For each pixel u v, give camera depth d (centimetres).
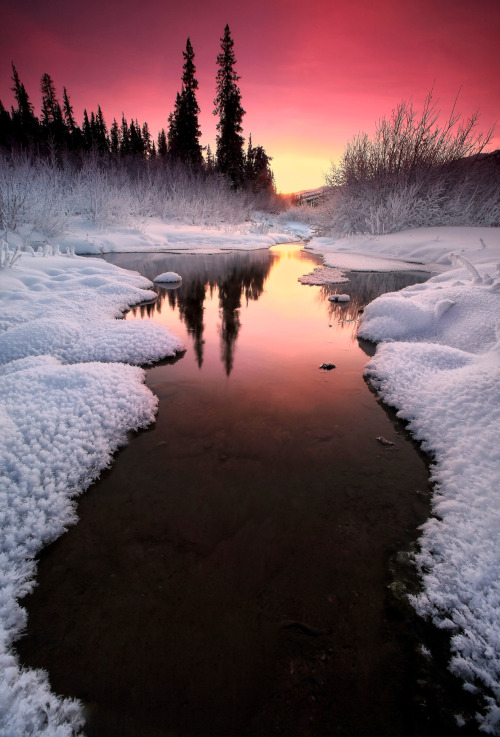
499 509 157
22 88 2856
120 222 1296
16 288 529
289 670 118
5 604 134
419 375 302
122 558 156
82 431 222
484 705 106
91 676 117
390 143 1283
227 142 2412
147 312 534
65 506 178
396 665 118
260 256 1145
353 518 177
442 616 129
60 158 1888
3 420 215
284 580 147
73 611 135
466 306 414
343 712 107
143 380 314
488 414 223
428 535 163
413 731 102
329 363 355
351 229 1390
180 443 234
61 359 335
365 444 235
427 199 1209
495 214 1123
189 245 1316
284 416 266
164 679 116
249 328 471
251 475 206
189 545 163
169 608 137
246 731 104
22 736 100
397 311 440
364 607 136
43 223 976
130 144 3158
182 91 2323
